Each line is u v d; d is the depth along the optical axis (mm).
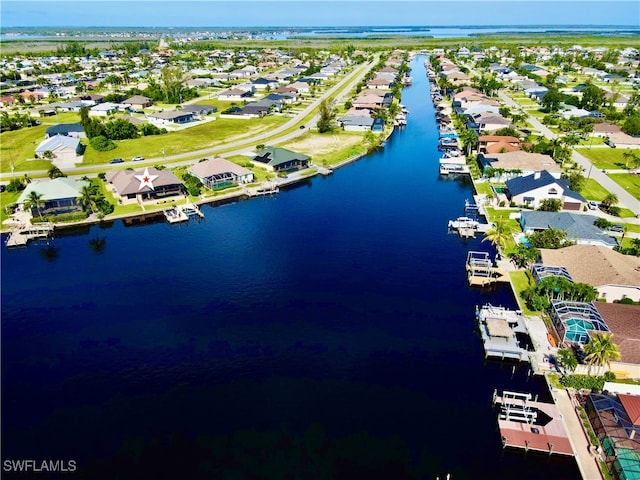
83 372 61125
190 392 57875
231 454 49781
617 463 46375
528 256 82062
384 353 64750
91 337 67688
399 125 195000
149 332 68688
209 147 162250
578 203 107250
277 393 57594
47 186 109312
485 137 152125
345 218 108875
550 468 48719
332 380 59781
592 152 151875
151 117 199125
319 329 69438
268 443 50938
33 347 65750
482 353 65188
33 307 74938
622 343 60312
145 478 47438
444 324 71062
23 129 185125
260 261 89250
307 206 116250
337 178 136625
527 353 63469
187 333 68438
